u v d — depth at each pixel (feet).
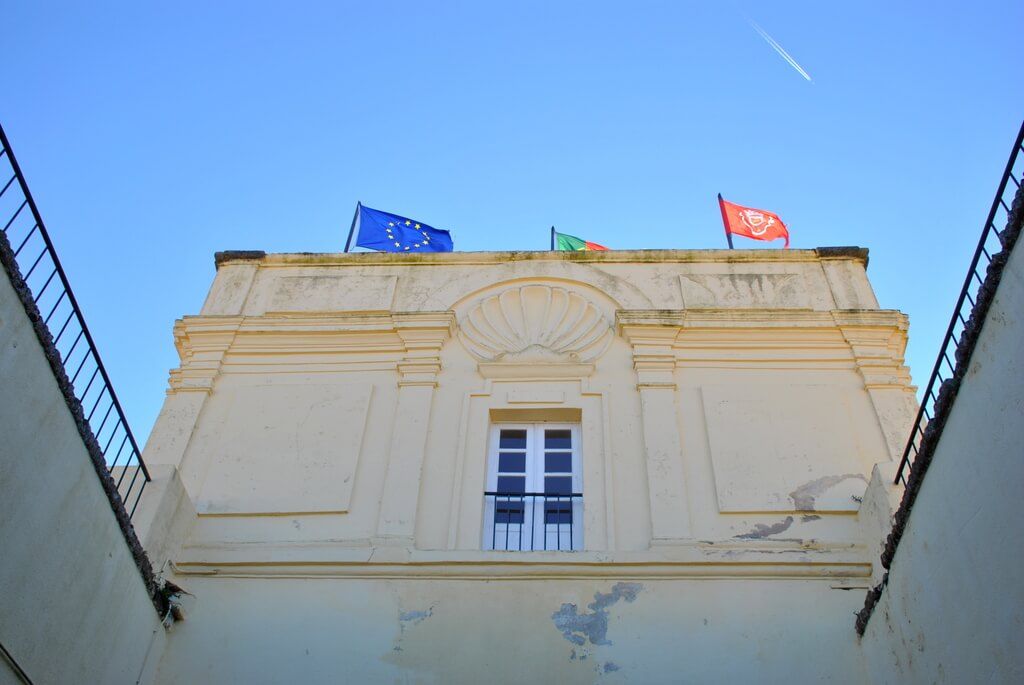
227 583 29.71
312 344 38.22
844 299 39.52
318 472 33.32
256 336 38.47
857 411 34.81
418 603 28.76
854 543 30.19
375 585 29.35
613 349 37.35
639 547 30.66
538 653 27.43
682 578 29.12
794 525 31.07
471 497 32.35
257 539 31.22
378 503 32.22
